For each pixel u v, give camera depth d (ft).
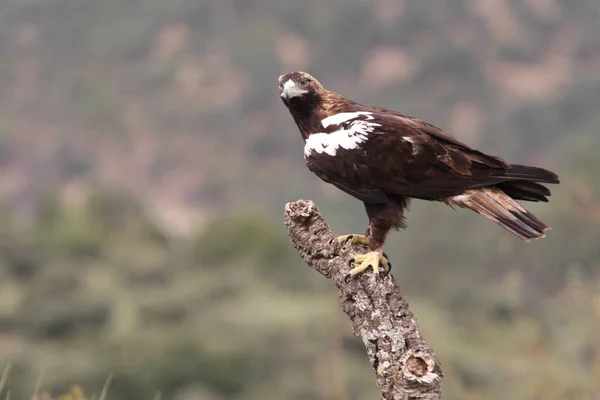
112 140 407.85
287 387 101.30
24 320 137.69
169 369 114.21
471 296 143.95
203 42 447.01
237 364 115.44
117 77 438.81
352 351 101.60
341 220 268.62
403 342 23.13
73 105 428.15
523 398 60.95
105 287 154.71
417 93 409.08
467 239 167.43
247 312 132.67
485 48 420.77
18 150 401.29
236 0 456.86
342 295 24.20
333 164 29.78
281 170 384.27
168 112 414.62
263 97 417.28
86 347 123.54
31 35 470.39
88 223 197.77
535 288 139.74
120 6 467.93
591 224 138.10
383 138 29.25
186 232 264.52
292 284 167.84
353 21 432.66
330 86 425.69
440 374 22.38
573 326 62.44
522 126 370.73
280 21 447.42
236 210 190.70
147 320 143.54
